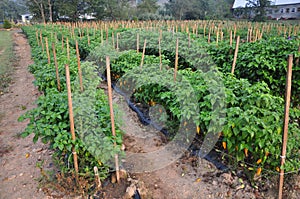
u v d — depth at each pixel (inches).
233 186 118.9
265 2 1074.7
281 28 532.4
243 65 192.4
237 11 1221.1
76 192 108.8
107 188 114.7
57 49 283.0
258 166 117.4
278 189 106.9
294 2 1218.0
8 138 166.2
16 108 220.1
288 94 93.7
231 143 116.8
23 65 406.0
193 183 123.5
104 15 1269.7
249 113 116.5
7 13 1859.0
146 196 114.7
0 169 133.6
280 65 178.2
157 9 1352.1
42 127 104.1
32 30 652.1
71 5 1206.9
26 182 122.6
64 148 106.0
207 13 1185.4
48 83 167.6
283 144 99.7
